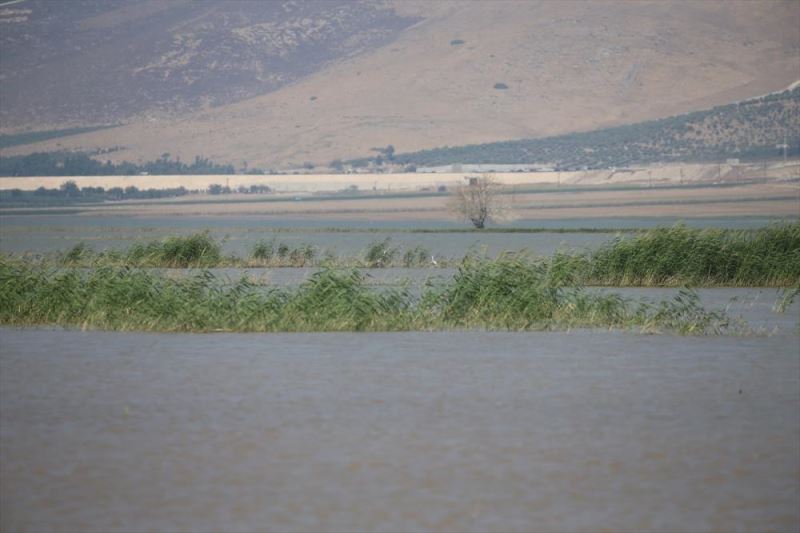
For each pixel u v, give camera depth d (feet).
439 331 542.57
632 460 296.51
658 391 389.60
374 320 549.54
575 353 473.67
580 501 261.44
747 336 527.40
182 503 258.37
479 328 549.95
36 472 283.59
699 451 305.53
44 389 392.47
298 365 439.63
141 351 475.72
